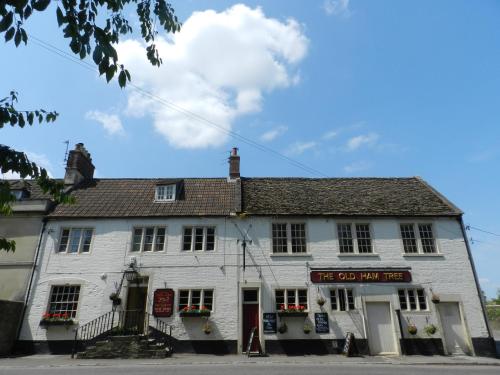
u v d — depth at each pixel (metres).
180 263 16.98
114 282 16.66
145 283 16.86
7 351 15.19
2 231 17.52
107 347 14.17
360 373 11.05
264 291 16.58
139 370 11.26
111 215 17.84
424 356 15.39
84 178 21.72
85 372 10.89
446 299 16.61
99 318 16.02
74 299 16.53
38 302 16.28
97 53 3.51
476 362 13.53
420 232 18.14
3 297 16.36
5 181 4.02
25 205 17.98
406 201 19.42
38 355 15.00
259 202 19.03
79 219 17.86
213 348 15.62
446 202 19.22
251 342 15.01
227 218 17.92
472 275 17.09
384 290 16.70
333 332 15.98
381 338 16.08
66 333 15.81
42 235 17.52
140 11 4.14
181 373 10.81
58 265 16.92
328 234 17.78
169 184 19.64
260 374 10.71
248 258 17.16
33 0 3.12
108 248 17.27
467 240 17.80
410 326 16.00
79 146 21.94
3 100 3.71
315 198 19.67
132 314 16.27
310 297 16.50
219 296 16.44
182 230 17.67
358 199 19.64
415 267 17.19
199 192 20.00
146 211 18.19
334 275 16.86
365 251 17.77
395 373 11.12
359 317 16.25
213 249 17.47
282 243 17.78
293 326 16.08
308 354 15.56
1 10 3.09
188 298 16.50
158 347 14.57
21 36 3.17
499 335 26.58
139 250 17.38
